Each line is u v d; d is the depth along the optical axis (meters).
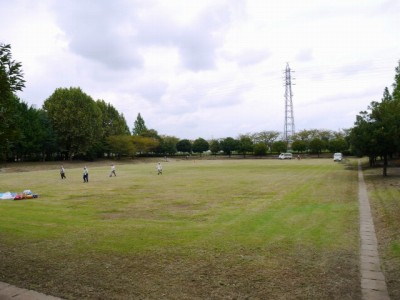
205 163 73.75
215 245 9.61
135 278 7.24
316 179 29.86
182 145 117.25
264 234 10.75
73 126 73.44
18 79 7.86
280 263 8.02
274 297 6.21
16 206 17.48
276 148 104.62
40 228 12.08
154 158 102.69
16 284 6.99
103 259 8.52
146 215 14.57
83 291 6.60
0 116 7.73
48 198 20.61
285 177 32.94
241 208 15.91
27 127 64.81
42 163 67.00
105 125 94.38
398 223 11.70
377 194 18.92
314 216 13.48
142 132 112.88
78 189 25.62
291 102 114.06
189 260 8.35
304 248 9.17
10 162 64.81
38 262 8.35
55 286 6.86
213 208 16.09
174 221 13.16
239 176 35.56
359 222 12.27
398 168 38.38
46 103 76.44
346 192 20.50
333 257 8.41
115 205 17.47
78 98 75.38
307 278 7.09
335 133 109.62
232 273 7.44
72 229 11.87
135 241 10.14
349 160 69.81
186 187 25.78
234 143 106.25
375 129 29.02
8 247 9.68
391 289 6.53
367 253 8.73
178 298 6.23
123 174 42.44
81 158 84.44
